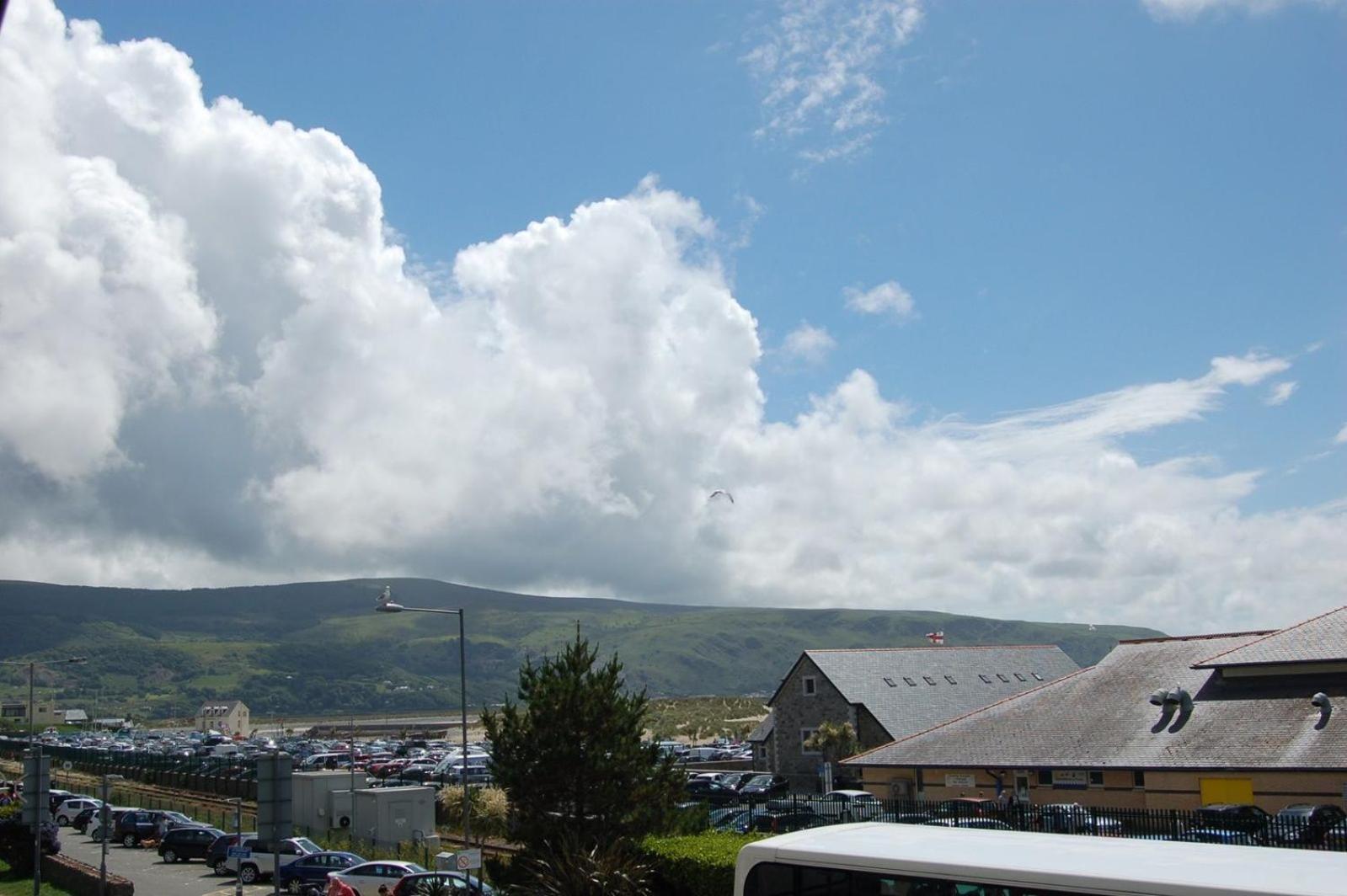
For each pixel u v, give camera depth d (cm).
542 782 2728
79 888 4038
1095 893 1399
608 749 2745
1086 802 4412
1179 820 3547
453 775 8056
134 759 10462
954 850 1589
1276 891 1277
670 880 2562
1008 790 4634
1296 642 4475
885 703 6731
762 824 4166
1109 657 5231
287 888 4222
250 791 7750
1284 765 3884
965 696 7025
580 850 2572
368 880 3581
